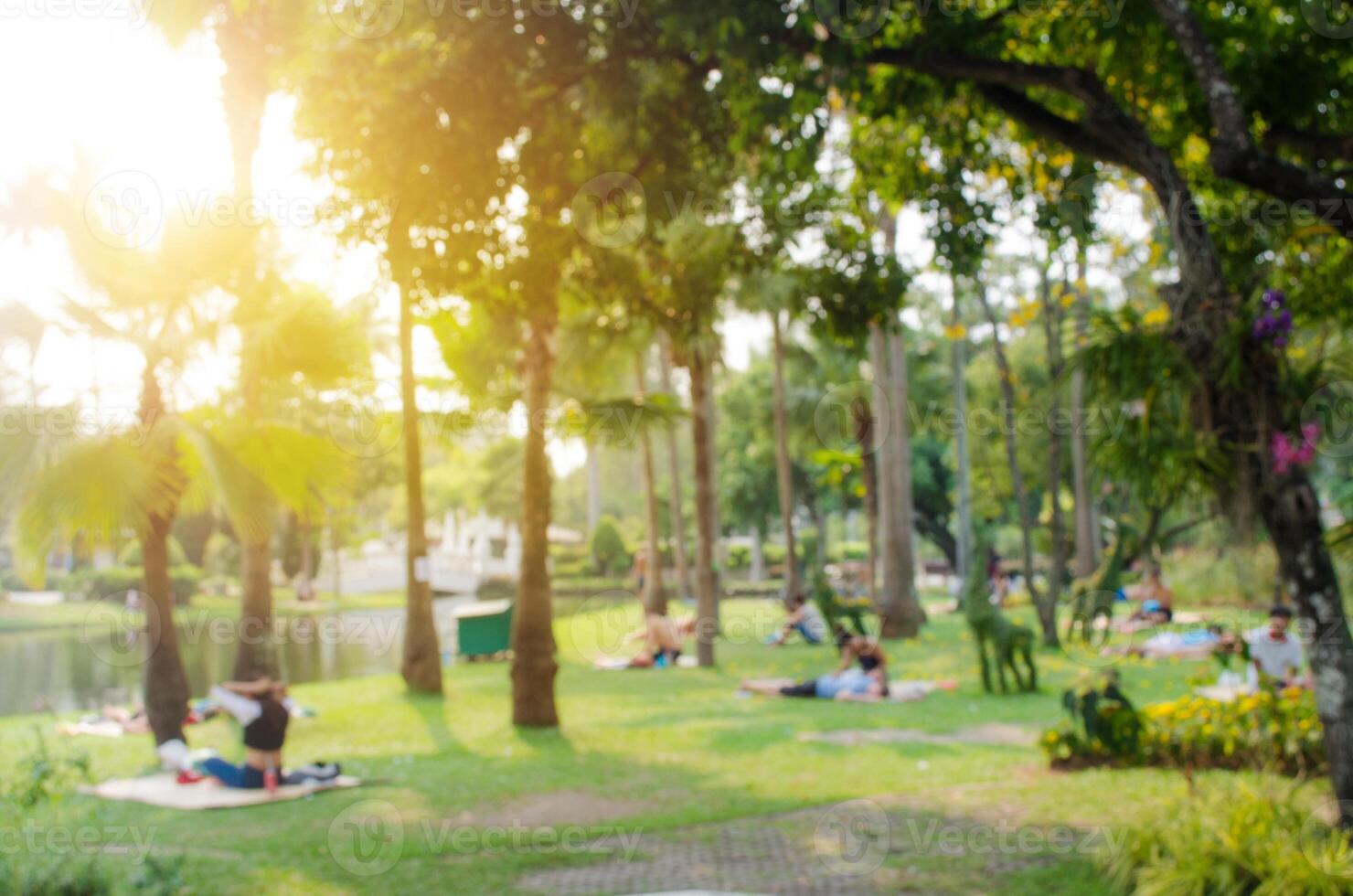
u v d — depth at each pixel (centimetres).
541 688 1284
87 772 912
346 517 3728
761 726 1253
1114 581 1456
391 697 1573
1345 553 721
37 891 614
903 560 2350
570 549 5084
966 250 1030
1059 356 1802
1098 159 810
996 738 1145
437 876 686
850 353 1109
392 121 891
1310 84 866
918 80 886
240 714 937
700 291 1166
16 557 1009
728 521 5034
